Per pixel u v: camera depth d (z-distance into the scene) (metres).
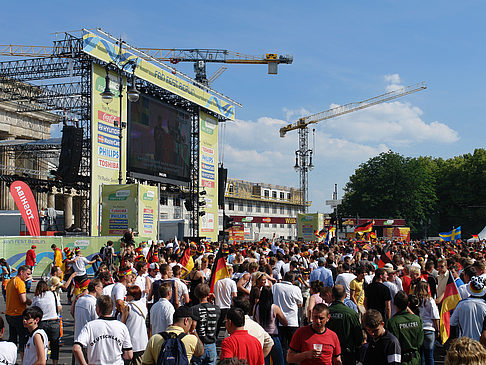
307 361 6.18
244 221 62.56
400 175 86.12
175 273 10.23
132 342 7.61
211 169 48.31
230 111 50.47
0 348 5.69
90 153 31.45
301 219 46.97
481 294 7.13
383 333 6.00
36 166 50.91
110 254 20.03
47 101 38.31
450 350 3.87
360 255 16.83
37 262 24.66
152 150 39.31
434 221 90.25
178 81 41.12
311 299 9.05
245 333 5.86
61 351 11.09
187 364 5.61
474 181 89.62
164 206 60.69
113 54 32.88
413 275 10.62
